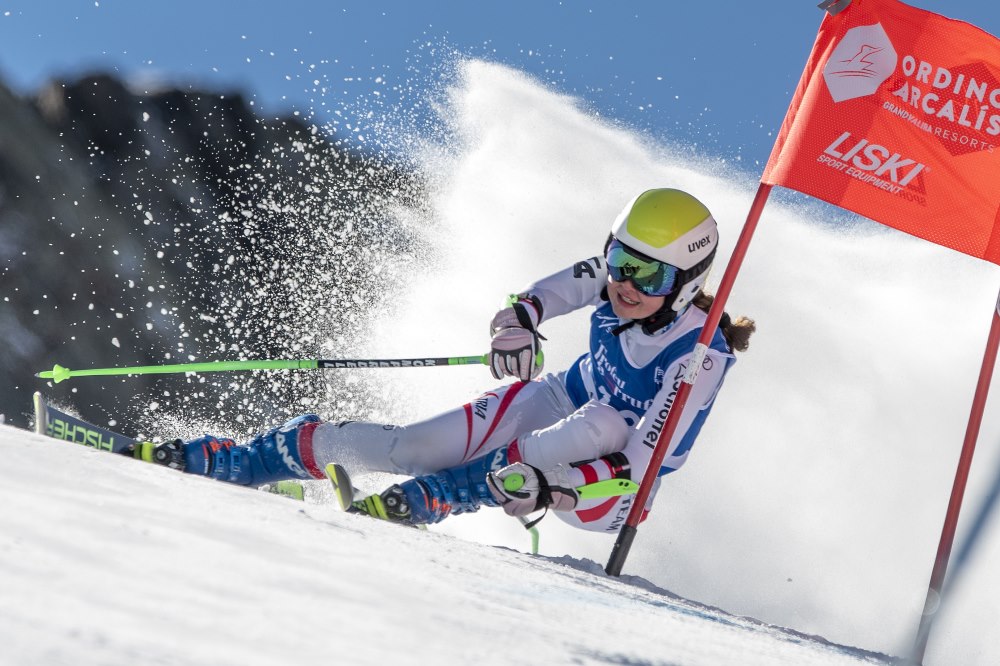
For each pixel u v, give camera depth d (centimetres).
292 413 3195
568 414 1388
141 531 432
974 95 1251
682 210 1262
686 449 1303
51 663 246
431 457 1281
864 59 1282
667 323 1299
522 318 1320
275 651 310
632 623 630
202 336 3541
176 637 297
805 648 862
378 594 445
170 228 3978
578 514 1283
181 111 4525
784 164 1301
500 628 445
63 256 3653
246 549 462
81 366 3378
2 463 509
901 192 1263
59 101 4328
